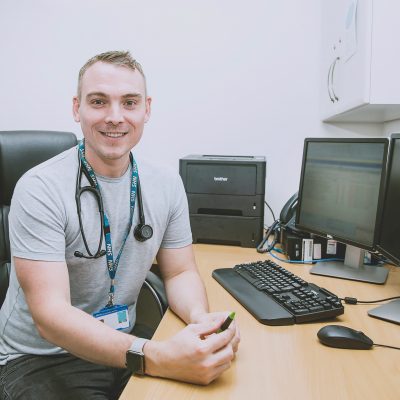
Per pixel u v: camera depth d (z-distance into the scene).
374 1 1.23
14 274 1.09
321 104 1.86
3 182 1.36
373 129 1.88
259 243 1.67
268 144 1.95
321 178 1.40
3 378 1.00
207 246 1.70
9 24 2.05
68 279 0.97
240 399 0.67
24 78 2.09
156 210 1.14
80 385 0.99
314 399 0.67
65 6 2.01
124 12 1.98
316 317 0.96
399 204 1.03
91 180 1.05
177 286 1.13
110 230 1.08
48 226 0.95
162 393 0.70
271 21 1.87
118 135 1.03
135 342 0.79
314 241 1.45
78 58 2.04
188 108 1.99
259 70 1.91
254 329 0.93
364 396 0.67
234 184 1.66
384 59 1.25
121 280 1.12
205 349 0.71
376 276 1.27
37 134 1.41
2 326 1.10
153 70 1.99
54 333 0.85
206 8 1.92
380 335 0.90
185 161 1.70
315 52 1.85
